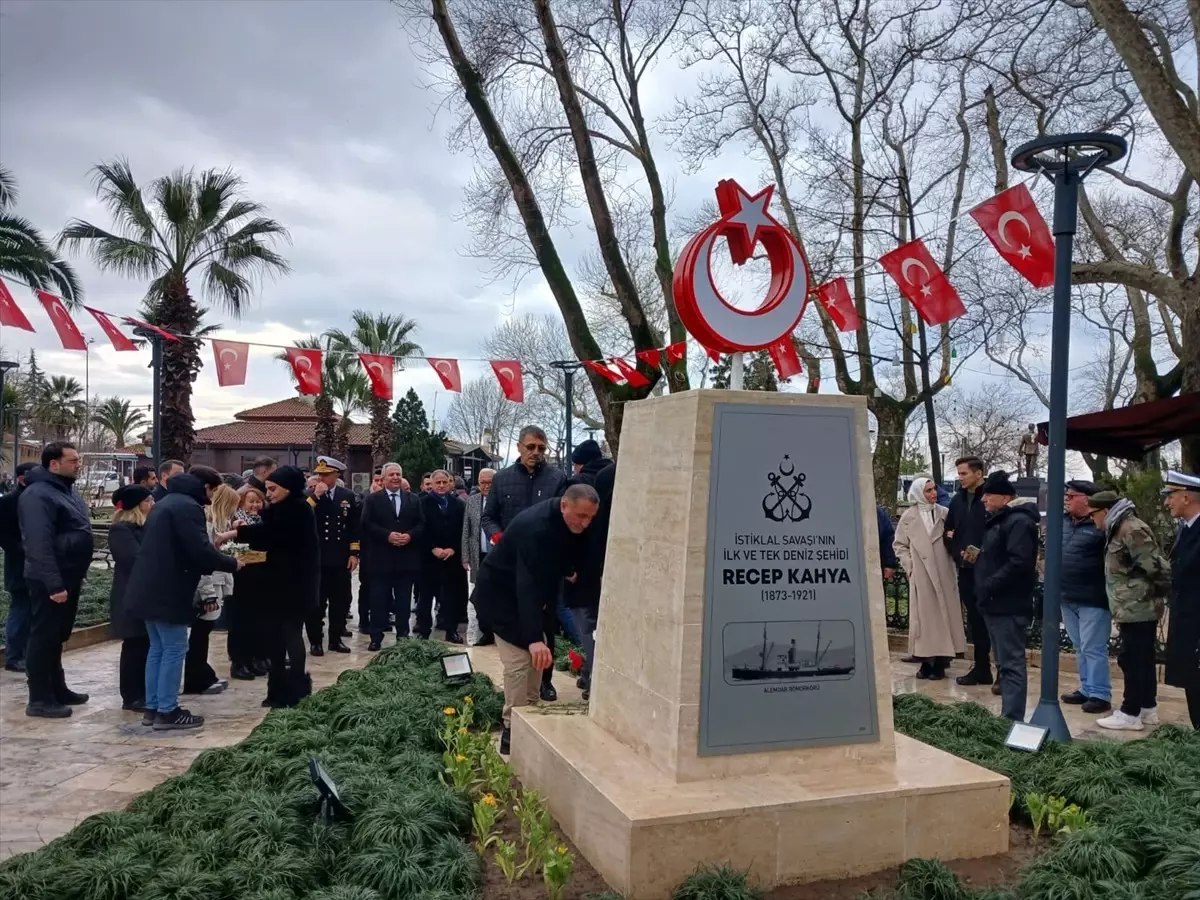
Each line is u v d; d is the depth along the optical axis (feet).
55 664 21.97
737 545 12.00
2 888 10.53
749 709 11.96
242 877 10.73
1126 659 20.93
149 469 30.01
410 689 18.99
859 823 11.25
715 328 12.34
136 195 57.72
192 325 58.85
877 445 61.00
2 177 64.34
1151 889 10.42
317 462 30.78
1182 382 36.94
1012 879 11.25
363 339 113.60
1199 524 18.30
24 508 20.88
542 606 15.49
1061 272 18.37
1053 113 48.24
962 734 16.93
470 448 151.64
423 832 11.69
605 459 24.82
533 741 14.05
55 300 21.80
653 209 48.32
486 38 43.06
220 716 21.49
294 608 21.29
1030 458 65.62
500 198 47.09
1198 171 30.71
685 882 10.41
